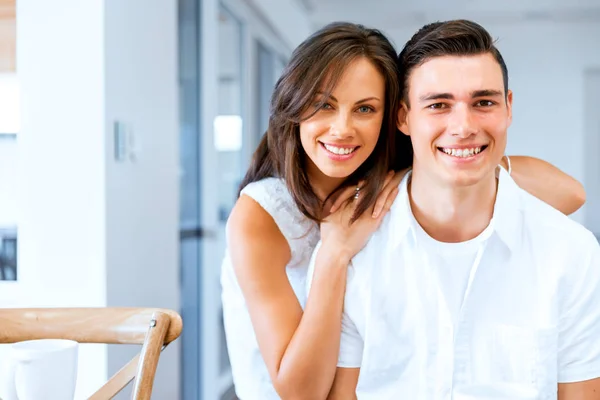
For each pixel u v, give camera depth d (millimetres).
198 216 3115
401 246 1193
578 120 6715
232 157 3818
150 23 2148
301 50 1210
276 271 1360
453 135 1019
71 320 1228
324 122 1211
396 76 1197
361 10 6324
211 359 3213
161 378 2250
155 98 2197
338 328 1187
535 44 6762
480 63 1014
